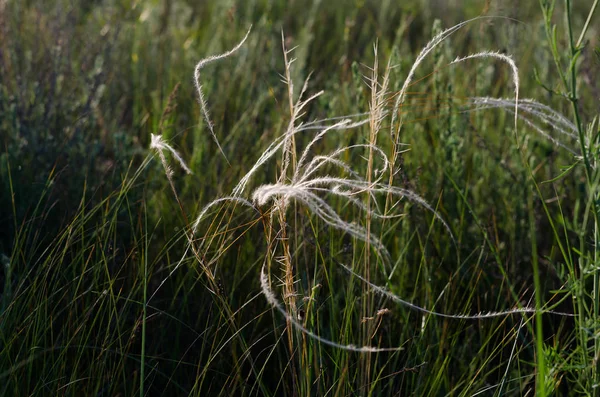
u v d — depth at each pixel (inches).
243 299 85.0
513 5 127.5
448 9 209.2
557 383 64.6
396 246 90.4
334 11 214.7
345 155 99.1
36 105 114.9
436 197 96.0
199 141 111.4
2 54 127.9
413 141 105.7
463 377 77.5
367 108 97.3
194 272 85.3
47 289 73.4
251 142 116.3
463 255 91.7
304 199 52.5
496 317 78.4
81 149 106.7
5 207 96.1
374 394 73.4
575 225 63.6
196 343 79.5
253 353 81.5
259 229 92.4
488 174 106.9
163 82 144.5
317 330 69.6
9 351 65.4
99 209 91.4
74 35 143.9
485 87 117.0
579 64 111.7
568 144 108.7
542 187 103.1
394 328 81.7
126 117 134.0
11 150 102.5
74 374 66.1
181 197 102.2
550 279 90.6
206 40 171.2
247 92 138.7
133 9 174.9
